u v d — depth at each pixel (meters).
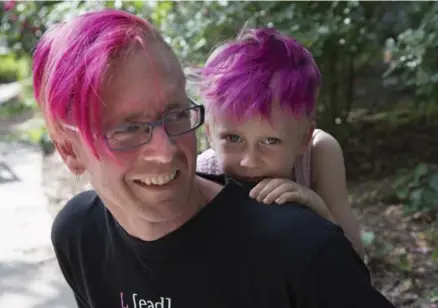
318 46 3.87
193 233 1.18
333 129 4.72
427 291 2.99
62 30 1.10
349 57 4.52
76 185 4.86
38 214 4.30
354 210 3.89
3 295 3.21
